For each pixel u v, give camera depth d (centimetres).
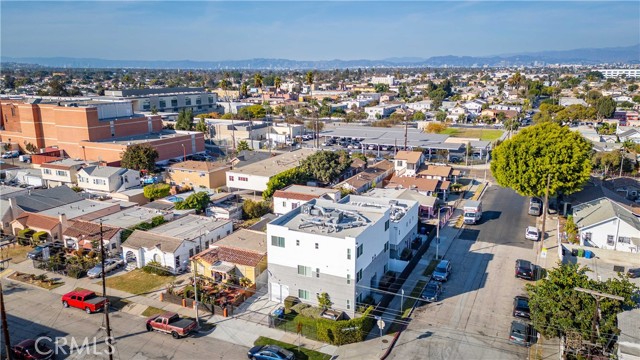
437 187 7681
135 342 3725
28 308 4241
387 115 18288
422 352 3581
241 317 4100
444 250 5547
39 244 5459
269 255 4297
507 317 4062
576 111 15488
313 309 4050
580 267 4822
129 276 4881
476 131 14438
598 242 5541
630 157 9375
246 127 12681
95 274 4809
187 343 3712
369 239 4266
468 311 4162
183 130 12350
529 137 6594
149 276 4872
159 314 4056
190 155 10606
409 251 5250
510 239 5900
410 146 11188
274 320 3931
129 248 5075
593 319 3253
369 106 19700
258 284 4597
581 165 6203
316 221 4359
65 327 3934
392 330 3866
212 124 13100
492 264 5150
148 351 3603
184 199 6825
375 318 3962
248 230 5459
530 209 6856
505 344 3675
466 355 3534
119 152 9238
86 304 4175
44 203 6281
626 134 11700
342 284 4006
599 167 9088
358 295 4078
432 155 11262
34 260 5053
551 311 3484
